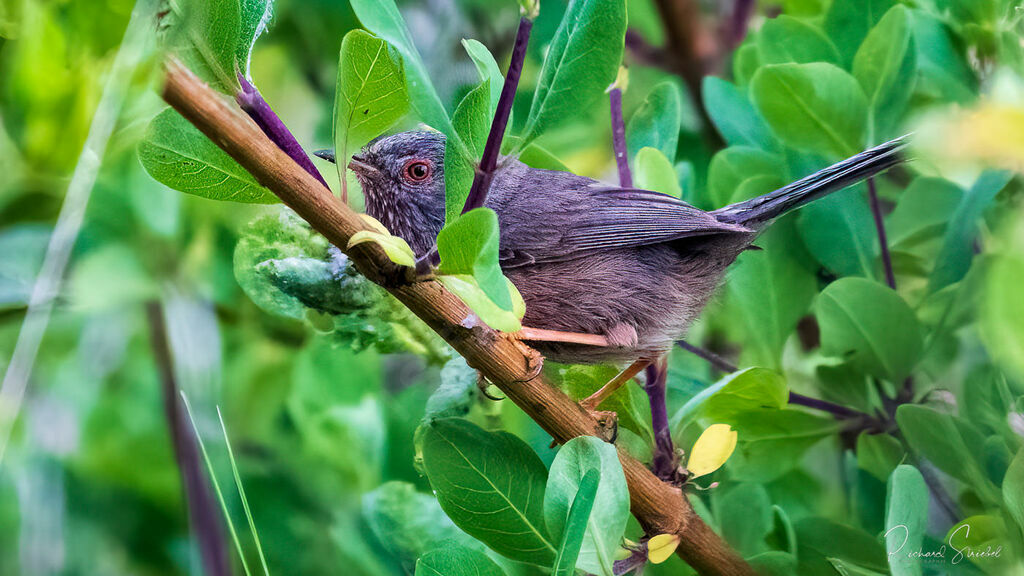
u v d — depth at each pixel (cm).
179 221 256
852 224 254
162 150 246
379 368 254
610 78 246
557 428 247
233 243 256
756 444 252
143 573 256
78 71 237
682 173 255
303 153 246
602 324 253
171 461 257
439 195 254
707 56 259
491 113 247
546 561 247
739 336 255
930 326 252
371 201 255
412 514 250
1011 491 248
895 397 252
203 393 255
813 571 249
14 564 255
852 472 253
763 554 249
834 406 252
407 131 255
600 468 246
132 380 257
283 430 256
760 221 253
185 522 257
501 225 253
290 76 260
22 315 249
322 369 254
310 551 255
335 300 250
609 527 245
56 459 256
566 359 253
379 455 253
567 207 254
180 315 256
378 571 253
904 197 254
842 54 254
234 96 245
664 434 250
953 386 252
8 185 244
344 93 245
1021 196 252
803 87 253
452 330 246
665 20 259
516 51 245
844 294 252
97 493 257
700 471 247
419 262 246
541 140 259
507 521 247
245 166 245
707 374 256
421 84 245
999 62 252
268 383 256
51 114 237
